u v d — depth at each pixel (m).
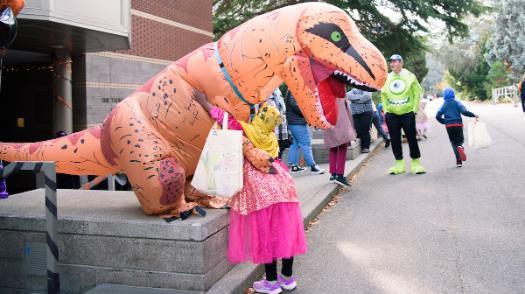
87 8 6.84
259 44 3.99
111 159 4.22
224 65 4.08
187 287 3.70
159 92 4.14
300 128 8.84
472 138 10.09
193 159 4.24
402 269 4.39
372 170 9.97
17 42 8.02
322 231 5.70
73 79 9.94
